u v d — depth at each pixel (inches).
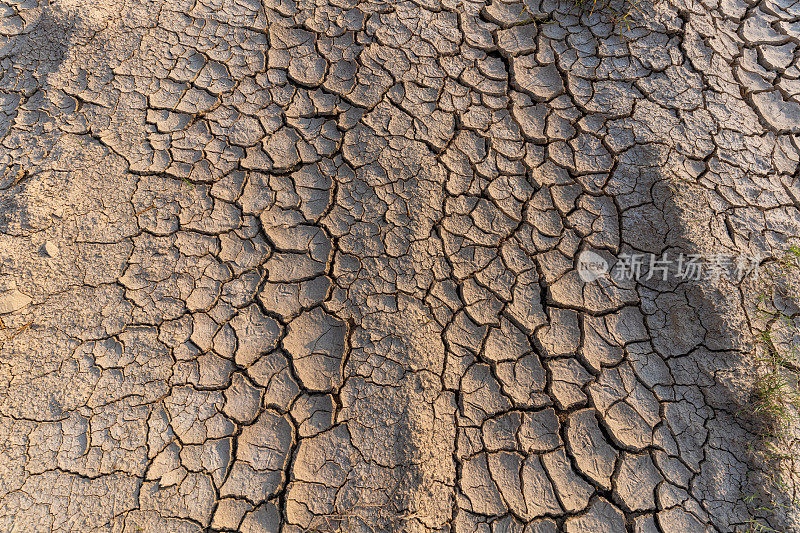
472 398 89.0
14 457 82.3
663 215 103.5
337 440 85.4
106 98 118.8
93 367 90.2
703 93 118.9
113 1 130.2
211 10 131.2
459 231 105.7
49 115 115.9
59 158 110.2
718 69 122.1
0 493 79.8
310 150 115.3
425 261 102.5
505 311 97.3
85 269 99.2
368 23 130.8
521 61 125.3
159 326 95.0
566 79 122.6
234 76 123.7
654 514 79.1
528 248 103.6
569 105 119.3
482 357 93.0
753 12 130.3
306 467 83.4
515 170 112.6
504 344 94.0
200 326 95.5
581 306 97.1
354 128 117.8
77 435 84.4
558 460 83.8
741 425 84.7
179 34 128.1
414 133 117.1
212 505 80.6
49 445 83.4
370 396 88.8
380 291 99.3
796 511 76.9
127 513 79.4
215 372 91.4
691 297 95.1
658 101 118.2
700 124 114.7
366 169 113.0
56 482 80.8
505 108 120.1
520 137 116.3
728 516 78.4
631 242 102.7
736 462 82.0
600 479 82.0
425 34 129.7
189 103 119.6
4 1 128.9
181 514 79.8
